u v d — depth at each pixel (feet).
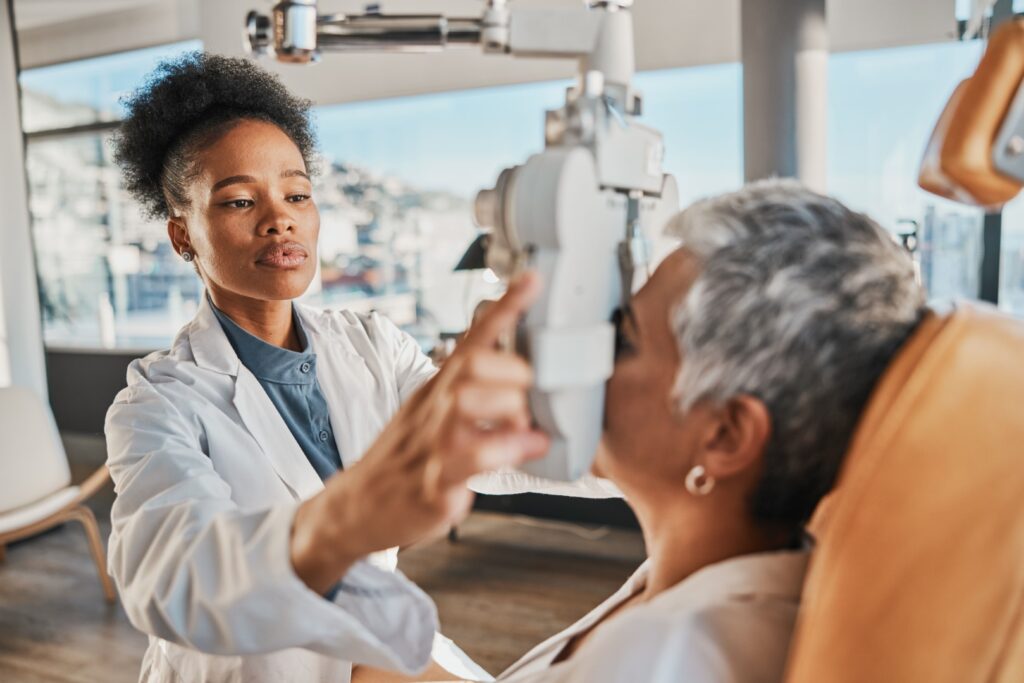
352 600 2.32
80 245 19.72
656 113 13.65
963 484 1.66
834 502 1.86
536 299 1.71
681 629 1.96
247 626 2.06
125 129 4.13
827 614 1.72
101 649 9.43
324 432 4.17
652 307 2.13
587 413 1.85
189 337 4.09
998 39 1.68
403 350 4.75
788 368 1.95
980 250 11.12
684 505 2.26
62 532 13.65
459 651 4.09
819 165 8.68
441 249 16.21
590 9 1.96
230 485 3.72
